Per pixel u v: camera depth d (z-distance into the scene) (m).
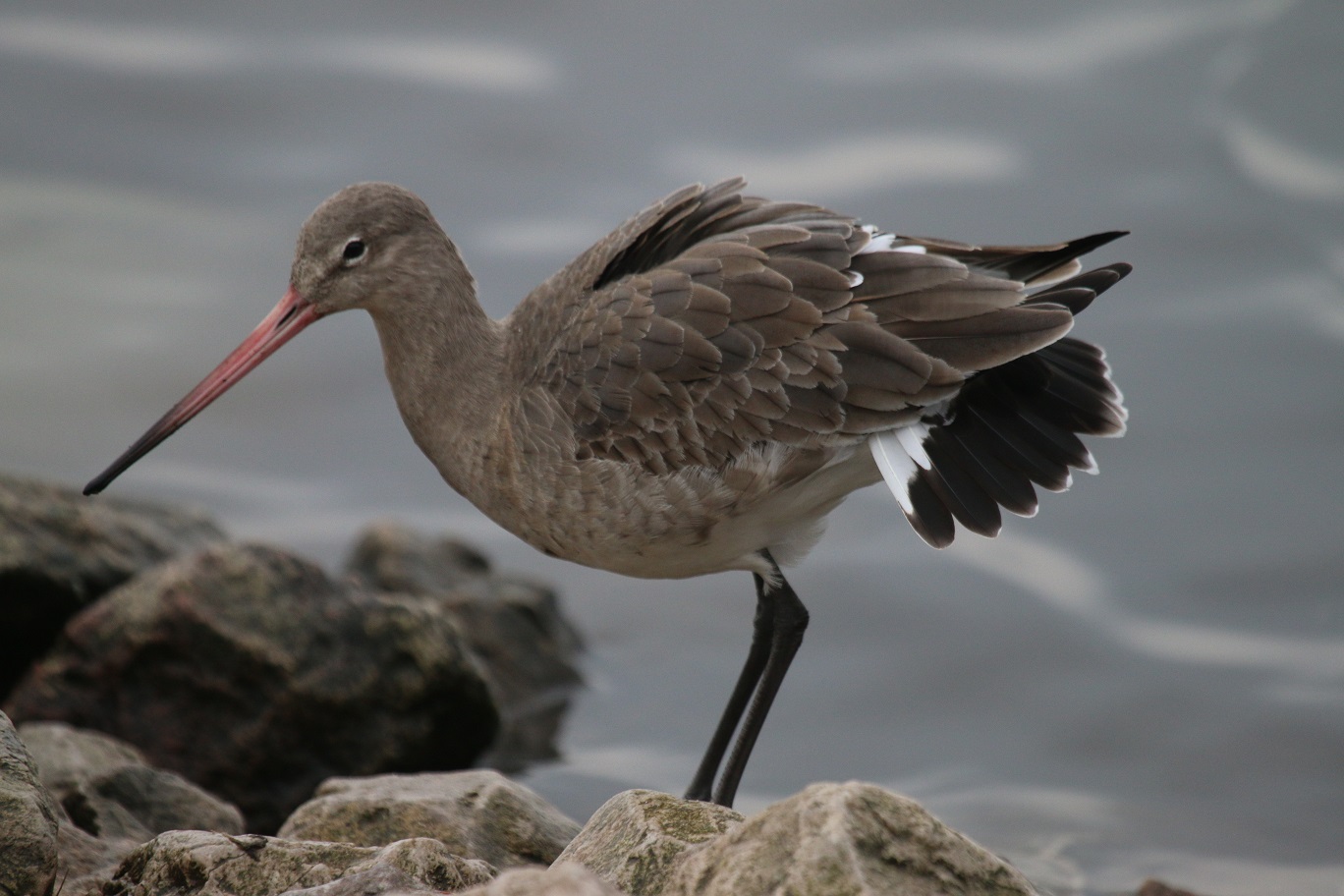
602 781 13.48
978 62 22.55
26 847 8.21
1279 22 22.47
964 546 16.45
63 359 18.47
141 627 12.82
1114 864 12.30
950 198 20.22
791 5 23.58
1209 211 19.78
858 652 15.16
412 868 7.96
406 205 11.37
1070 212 19.95
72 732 11.38
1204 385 17.78
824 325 10.23
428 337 11.35
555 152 21.58
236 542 13.16
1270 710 14.11
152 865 8.36
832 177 20.73
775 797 13.23
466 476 11.37
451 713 13.16
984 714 14.32
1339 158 20.36
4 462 17.03
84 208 20.81
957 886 6.99
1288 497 16.44
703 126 21.83
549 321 11.08
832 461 10.44
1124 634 15.17
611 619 16.02
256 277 19.75
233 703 12.77
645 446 10.53
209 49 23.25
